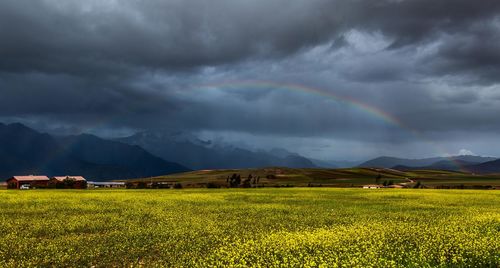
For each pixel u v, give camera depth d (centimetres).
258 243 1836
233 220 2802
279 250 1689
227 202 4288
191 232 2248
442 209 3569
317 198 4981
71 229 2394
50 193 5684
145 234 2231
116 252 1806
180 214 3134
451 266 1498
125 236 2152
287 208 3628
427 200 4656
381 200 4644
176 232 2250
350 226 2348
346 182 14725
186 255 1708
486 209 3522
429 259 1539
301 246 1730
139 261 1681
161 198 4781
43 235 2245
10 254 1758
